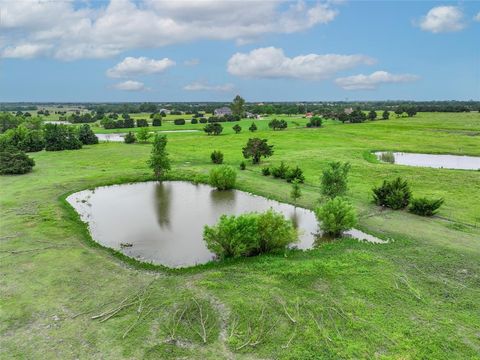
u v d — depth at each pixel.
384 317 16.22
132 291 18.28
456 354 14.00
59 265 20.88
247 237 22.22
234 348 14.23
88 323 15.66
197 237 26.66
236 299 17.38
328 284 18.97
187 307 16.83
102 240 26.00
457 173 44.84
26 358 13.55
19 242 23.92
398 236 25.72
